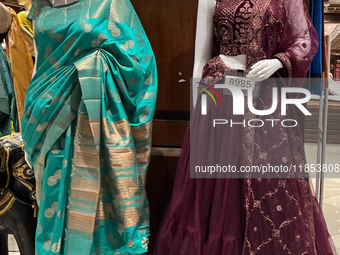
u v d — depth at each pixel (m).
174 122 1.64
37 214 1.21
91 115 1.10
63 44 1.14
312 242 1.13
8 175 1.20
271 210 1.12
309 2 1.43
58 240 1.13
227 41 1.28
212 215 1.16
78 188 1.13
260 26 1.20
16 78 1.92
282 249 1.10
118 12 1.15
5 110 1.93
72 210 1.13
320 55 1.41
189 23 1.58
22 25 1.95
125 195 1.12
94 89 1.11
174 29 1.59
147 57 1.20
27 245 1.22
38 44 1.20
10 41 1.90
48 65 1.17
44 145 1.14
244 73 1.16
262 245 1.10
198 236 1.16
